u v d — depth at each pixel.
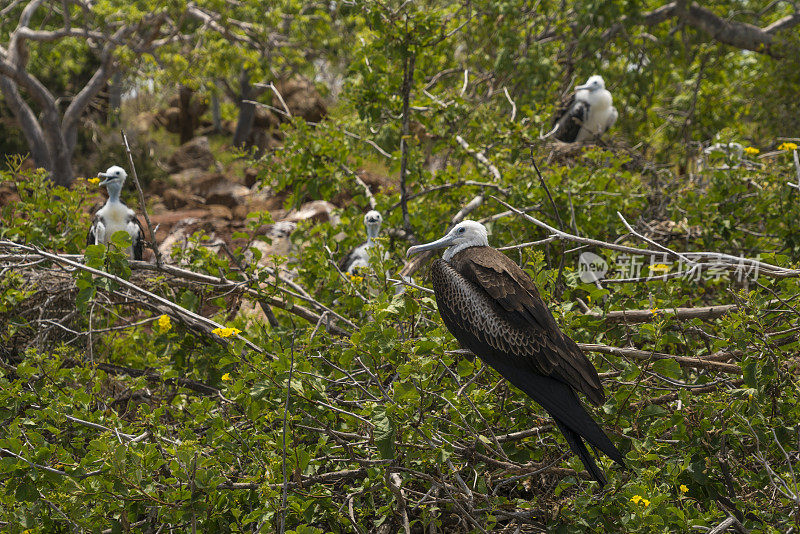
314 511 6.88
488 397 8.19
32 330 11.16
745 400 7.21
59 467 7.24
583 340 8.61
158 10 29.89
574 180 12.88
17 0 32.22
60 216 13.42
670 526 6.52
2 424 8.27
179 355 10.56
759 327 7.50
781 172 12.72
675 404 7.90
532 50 19.39
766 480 6.94
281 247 19.44
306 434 7.87
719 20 24.06
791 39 22.25
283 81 41.06
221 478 6.78
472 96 20.88
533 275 9.10
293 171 14.35
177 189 31.98
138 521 7.40
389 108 14.48
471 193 13.92
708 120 23.36
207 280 10.18
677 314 8.76
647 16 24.16
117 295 10.56
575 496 7.47
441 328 8.27
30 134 32.81
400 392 6.74
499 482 7.67
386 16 12.95
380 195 14.34
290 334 9.91
